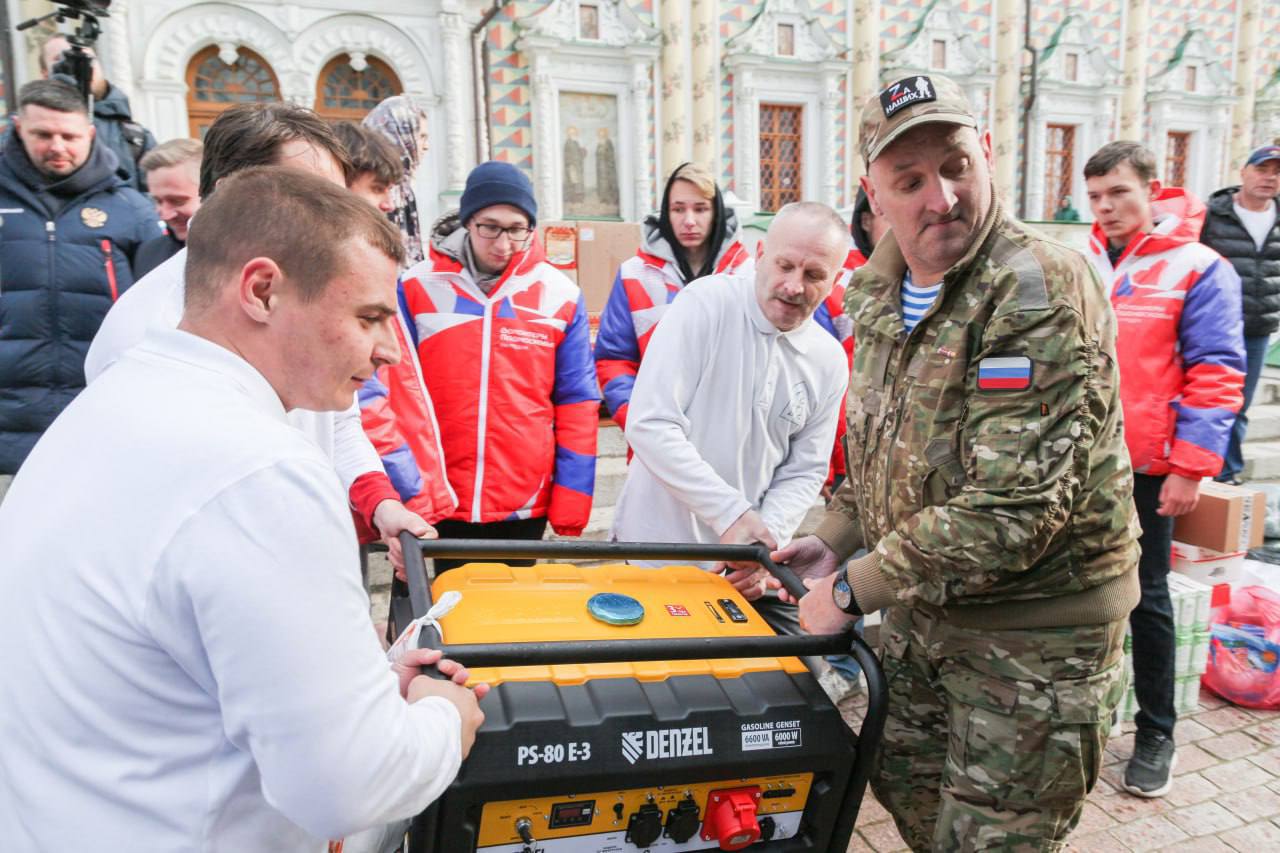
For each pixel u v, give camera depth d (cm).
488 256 244
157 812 86
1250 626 322
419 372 245
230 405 87
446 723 101
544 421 261
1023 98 1407
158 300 134
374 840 132
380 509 172
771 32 1232
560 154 1134
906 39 1328
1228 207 451
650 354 203
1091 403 134
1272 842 240
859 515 179
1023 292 134
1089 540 144
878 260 166
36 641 85
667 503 218
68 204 287
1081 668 148
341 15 973
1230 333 251
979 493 134
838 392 222
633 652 123
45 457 91
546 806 119
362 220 92
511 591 150
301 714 81
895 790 182
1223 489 340
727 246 310
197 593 79
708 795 128
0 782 87
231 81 970
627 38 1131
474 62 1043
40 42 795
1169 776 261
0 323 288
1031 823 151
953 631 158
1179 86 1492
